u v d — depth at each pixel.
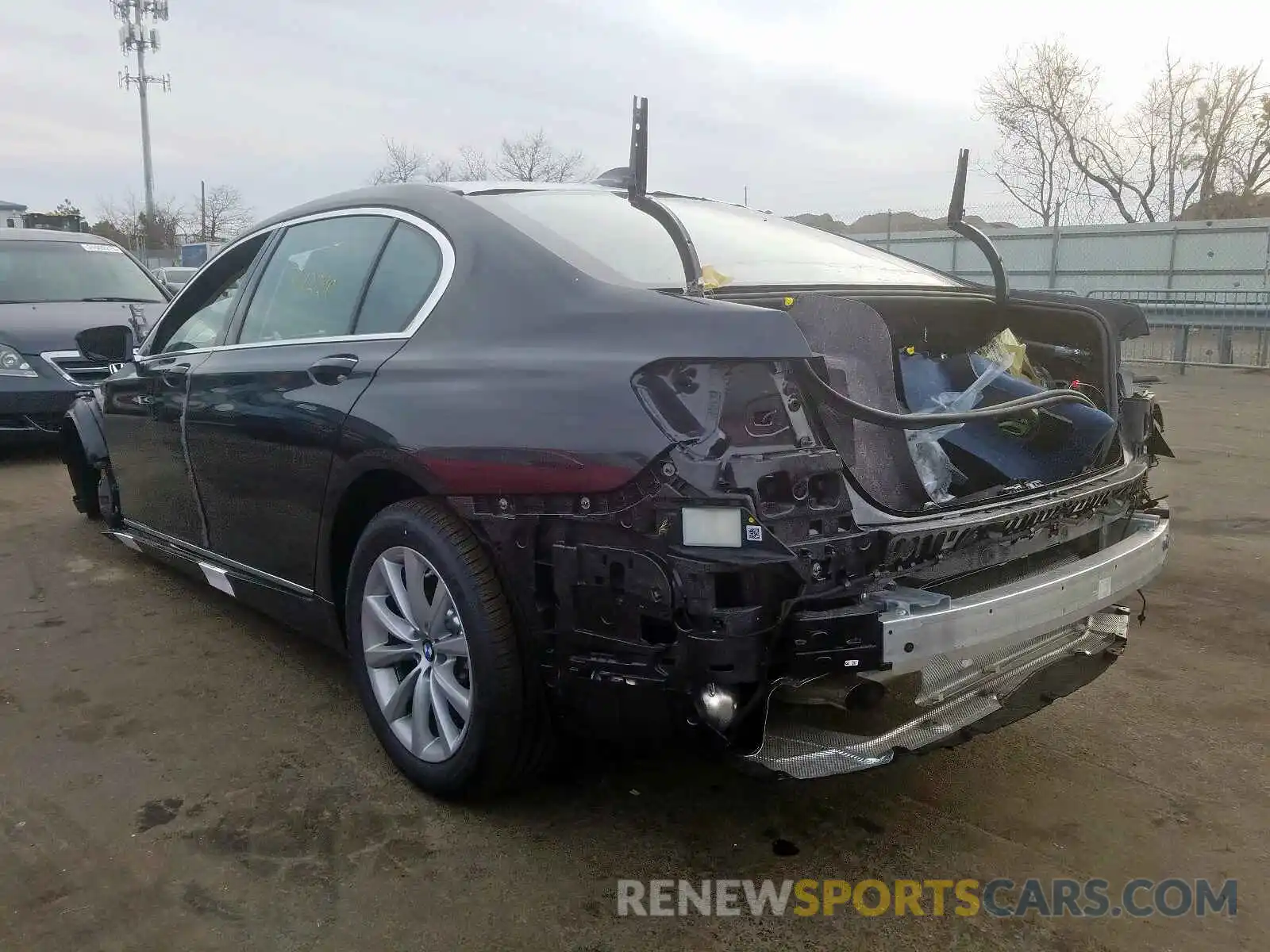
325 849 2.75
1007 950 2.39
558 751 2.85
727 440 2.28
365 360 3.10
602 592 2.42
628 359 2.43
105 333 4.63
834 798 3.04
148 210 42.66
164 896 2.54
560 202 3.33
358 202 3.52
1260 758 3.34
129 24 42.31
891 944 2.41
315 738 3.39
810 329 2.60
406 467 2.82
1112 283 16.98
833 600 2.33
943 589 2.64
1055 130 26.33
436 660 2.91
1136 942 2.43
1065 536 2.98
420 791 3.03
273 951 2.35
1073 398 2.93
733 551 2.23
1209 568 5.38
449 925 2.44
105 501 5.24
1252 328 13.48
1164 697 3.81
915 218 19.31
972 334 3.63
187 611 4.64
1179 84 26.08
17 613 4.60
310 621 3.52
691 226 3.41
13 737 3.39
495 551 2.64
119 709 3.61
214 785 3.08
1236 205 25.61
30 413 7.77
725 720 2.30
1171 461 8.13
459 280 2.97
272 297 3.78
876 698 2.46
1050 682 3.01
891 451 2.56
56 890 2.56
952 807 3.01
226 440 3.72
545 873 2.65
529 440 2.51
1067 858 2.76
